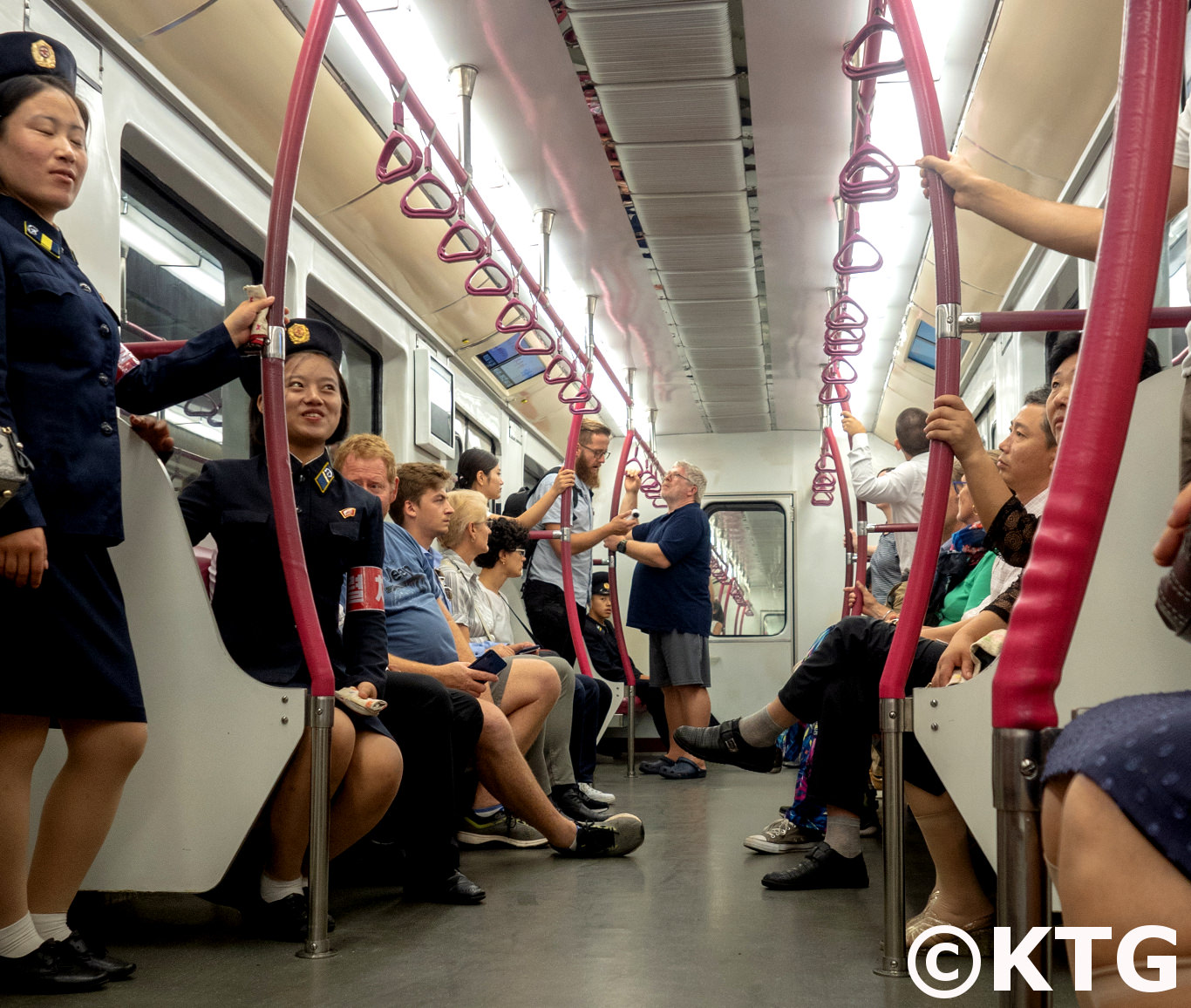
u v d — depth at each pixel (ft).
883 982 6.16
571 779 13.32
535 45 11.59
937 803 7.22
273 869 7.25
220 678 6.81
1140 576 5.14
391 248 15.15
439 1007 5.59
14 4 8.16
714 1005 5.66
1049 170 12.40
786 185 15.01
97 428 5.95
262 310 6.59
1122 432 2.60
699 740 9.94
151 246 10.93
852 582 20.22
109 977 6.07
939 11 11.24
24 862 5.76
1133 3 2.64
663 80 12.35
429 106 12.78
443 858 8.40
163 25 9.46
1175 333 10.58
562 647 18.54
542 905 8.27
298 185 12.82
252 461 7.57
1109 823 2.36
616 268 18.19
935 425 6.19
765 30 11.37
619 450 30.94
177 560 6.89
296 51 10.90
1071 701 5.24
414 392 17.60
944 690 6.05
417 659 9.96
